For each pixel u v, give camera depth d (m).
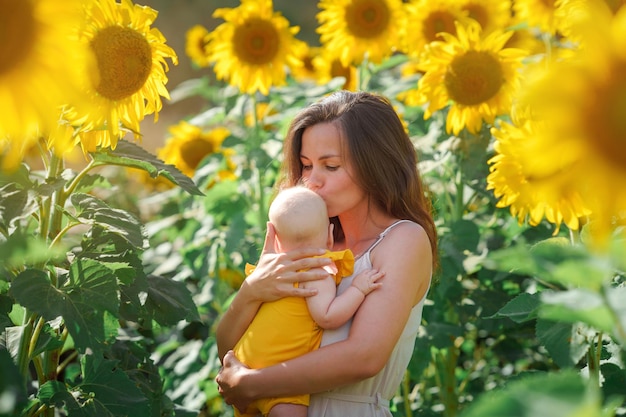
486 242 3.28
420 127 3.44
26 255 1.38
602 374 1.98
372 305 1.89
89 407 1.91
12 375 1.18
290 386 1.87
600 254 1.08
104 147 1.92
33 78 1.39
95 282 1.75
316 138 2.10
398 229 2.03
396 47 3.54
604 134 1.05
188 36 4.93
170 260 3.86
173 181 1.98
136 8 1.85
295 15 12.36
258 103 4.05
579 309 1.11
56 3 1.38
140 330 3.48
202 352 3.49
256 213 3.63
